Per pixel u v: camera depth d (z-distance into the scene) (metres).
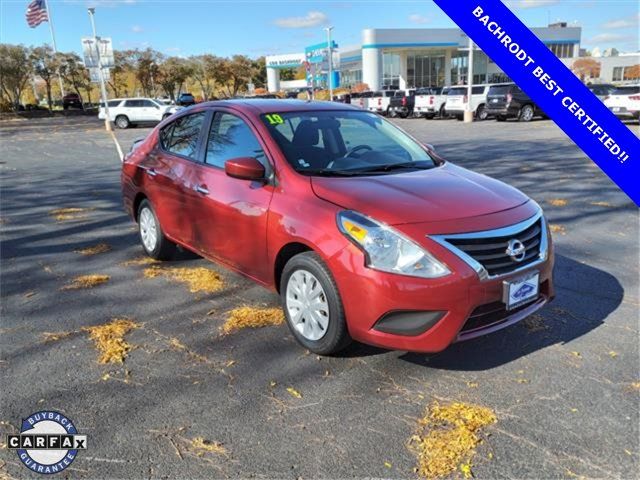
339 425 2.80
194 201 4.45
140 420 2.85
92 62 27.08
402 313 3.02
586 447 2.61
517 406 2.94
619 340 3.65
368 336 3.11
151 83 58.69
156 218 5.19
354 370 3.33
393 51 52.44
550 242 3.54
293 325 3.60
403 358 3.47
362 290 3.04
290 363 3.42
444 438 2.69
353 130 4.40
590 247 5.67
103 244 6.16
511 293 3.12
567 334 3.75
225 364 3.41
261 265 3.82
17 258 5.66
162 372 3.32
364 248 3.04
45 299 4.48
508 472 2.46
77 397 3.06
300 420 2.85
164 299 4.46
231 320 4.04
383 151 4.23
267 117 4.12
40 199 9.05
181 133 4.94
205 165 4.43
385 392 3.10
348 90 52.44
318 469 2.49
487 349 3.57
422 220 3.07
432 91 31.69
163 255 5.36
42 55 48.97
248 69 65.81
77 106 53.59
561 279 4.77
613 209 7.27
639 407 2.92
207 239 4.41
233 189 4.00
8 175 12.23
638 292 4.45
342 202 3.28
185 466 2.52
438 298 2.95
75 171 12.77
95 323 4.01
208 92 69.06
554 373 3.26
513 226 3.22
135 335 3.82
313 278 3.38
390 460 2.54
